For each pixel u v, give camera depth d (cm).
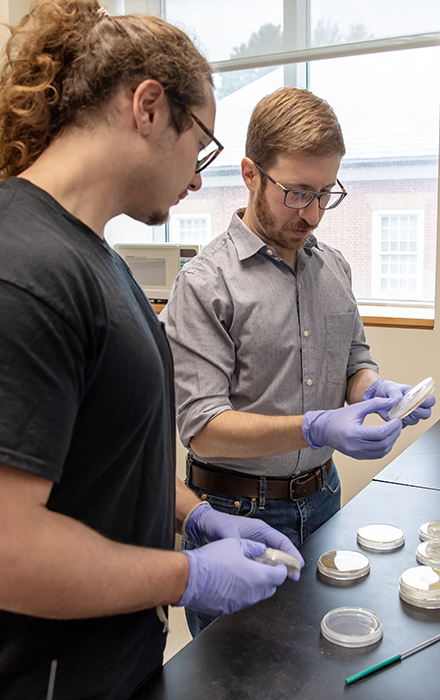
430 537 111
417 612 90
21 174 74
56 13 73
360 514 125
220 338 136
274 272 142
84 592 62
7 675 72
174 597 75
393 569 103
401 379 251
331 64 281
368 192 287
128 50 70
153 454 82
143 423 76
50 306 61
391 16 253
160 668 80
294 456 140
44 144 75
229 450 128
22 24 77
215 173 320
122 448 75
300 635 86
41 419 60
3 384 58
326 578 101
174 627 237
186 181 83
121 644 79
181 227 341
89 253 71
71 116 72
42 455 60
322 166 125
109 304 70
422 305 283
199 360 133
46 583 60
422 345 244
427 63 264
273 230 135
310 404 146
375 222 289
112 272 75
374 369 161
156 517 85
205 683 77
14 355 59
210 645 84
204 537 105
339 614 89
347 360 154
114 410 72
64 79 72
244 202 318
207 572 79
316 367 146
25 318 59
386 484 143
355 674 77
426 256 283
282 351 140
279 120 125
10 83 75
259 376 140
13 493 59
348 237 296
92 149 72
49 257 64
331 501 157
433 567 100
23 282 60
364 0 255
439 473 150
